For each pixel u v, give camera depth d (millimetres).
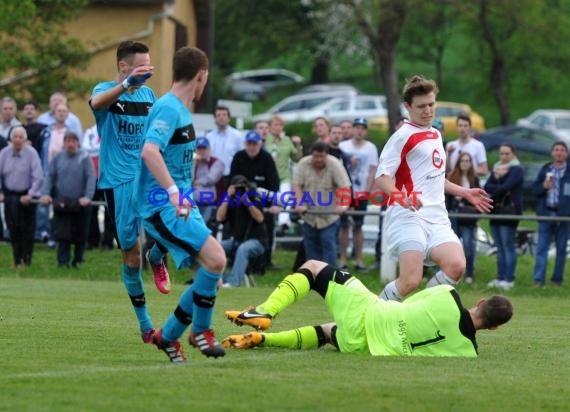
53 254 45125
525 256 48031
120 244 19844
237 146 43500
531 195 64562
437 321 19609
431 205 22656
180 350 18359
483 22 97000
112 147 20062
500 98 104438
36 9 58281
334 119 103125
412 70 135250
